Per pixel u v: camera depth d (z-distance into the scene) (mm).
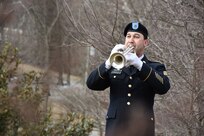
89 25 11633
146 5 11828
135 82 7027
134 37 7066
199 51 10484
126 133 6969
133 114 6984
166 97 10812
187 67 10586
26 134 7992
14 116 8000
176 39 10891
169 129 10984
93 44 11469
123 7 12430
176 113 10648
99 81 7129
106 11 12172
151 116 7074
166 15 10984
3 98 7875
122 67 6715
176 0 10812
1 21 18781
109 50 11422
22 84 8297
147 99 7074
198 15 10688
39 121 8180
